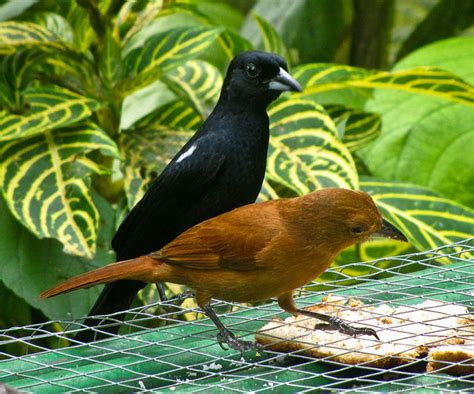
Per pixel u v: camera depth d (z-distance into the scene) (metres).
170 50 11.13
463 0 16.62
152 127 11.50
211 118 9.52
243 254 7.04
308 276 7.15
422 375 6.77
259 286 7.19
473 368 6.92
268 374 6.89
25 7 12.87
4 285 11.41
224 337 7.40
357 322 7.61
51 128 10.35
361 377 6.77
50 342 11.32
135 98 13.94
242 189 9.43
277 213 7.05
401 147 13.83
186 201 9.32
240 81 9.35
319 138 10.83
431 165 13.68
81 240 9.89
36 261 10.62
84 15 11.63
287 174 10.54
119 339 7.74
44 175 10.28
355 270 12.08
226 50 12.91
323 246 6.99
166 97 13.96
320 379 6.97
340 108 12.44
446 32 16.84
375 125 12.41
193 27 11.34
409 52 16.97
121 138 11.31
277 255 6.99
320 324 7.53
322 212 6.89
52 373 7.12
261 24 12.79
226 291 7.30
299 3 16.84
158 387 7.00
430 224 11.13
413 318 7.65
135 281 9.14
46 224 9.95
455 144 13.71
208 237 7.14
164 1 11.77
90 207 10.10
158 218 9.40
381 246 12.35
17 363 7.34
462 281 8.55
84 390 6.69
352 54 16.45
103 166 10.73
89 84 11.43
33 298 10.46
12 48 11.10
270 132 10.92
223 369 7.26
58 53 10.97
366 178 11.59
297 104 11.02
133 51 11.26
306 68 11.95
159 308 10.38
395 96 14.29
